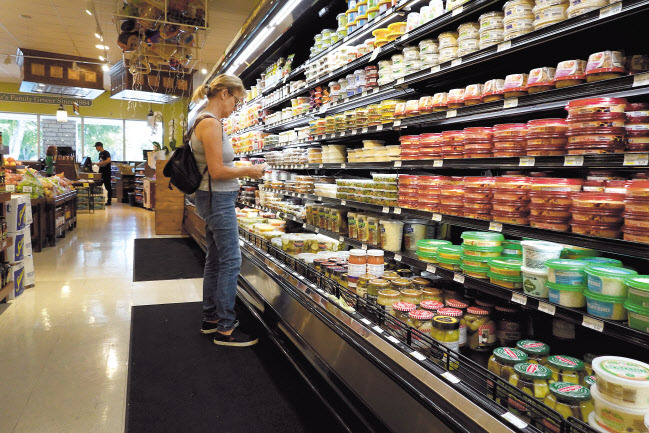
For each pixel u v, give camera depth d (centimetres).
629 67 142
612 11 132
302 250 341
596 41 185
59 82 1070
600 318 131
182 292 437
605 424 112
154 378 255
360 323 201
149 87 956
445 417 135
